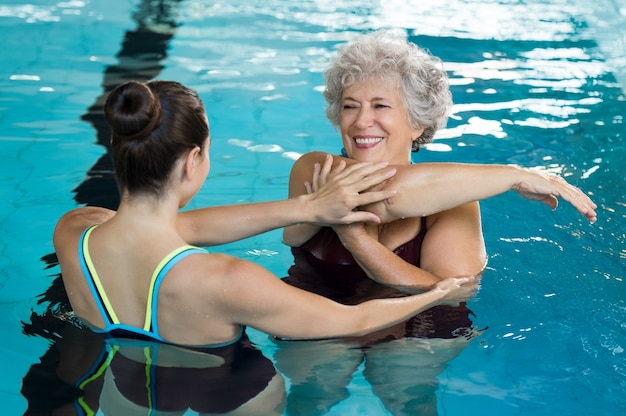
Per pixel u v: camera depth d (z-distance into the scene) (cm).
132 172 209
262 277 217
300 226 295
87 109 458
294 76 522
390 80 270
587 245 314
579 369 232
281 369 226
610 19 655
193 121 210
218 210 257
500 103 478
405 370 228
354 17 659
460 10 682
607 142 424
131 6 684
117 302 226
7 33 591
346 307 236
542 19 657
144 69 527
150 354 228
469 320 254
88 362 224
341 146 417
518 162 399
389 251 269
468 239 281
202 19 649
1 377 217
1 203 343
